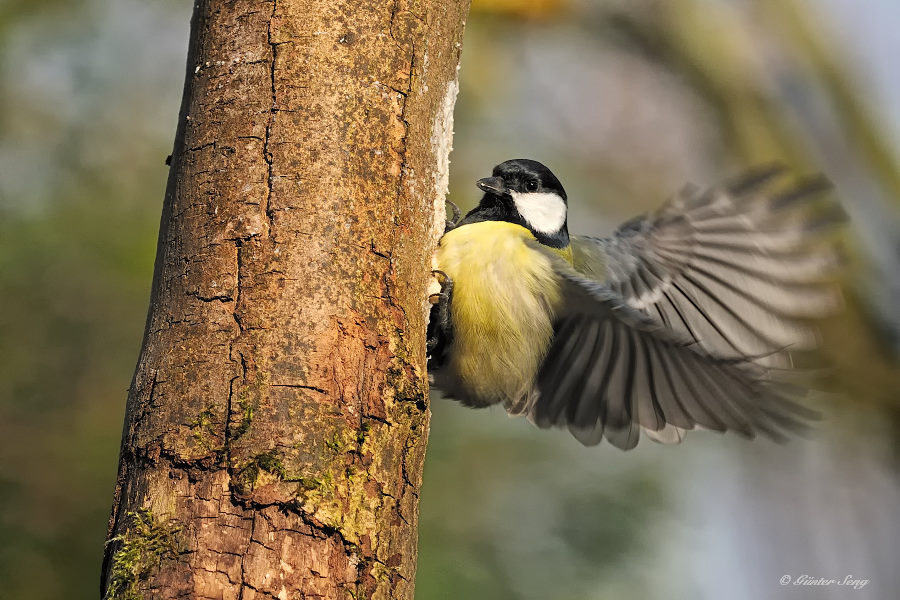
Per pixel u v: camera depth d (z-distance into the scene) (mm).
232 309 5180
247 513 4848
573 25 14633
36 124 10555
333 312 5266
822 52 14914
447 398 8633
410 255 5715
